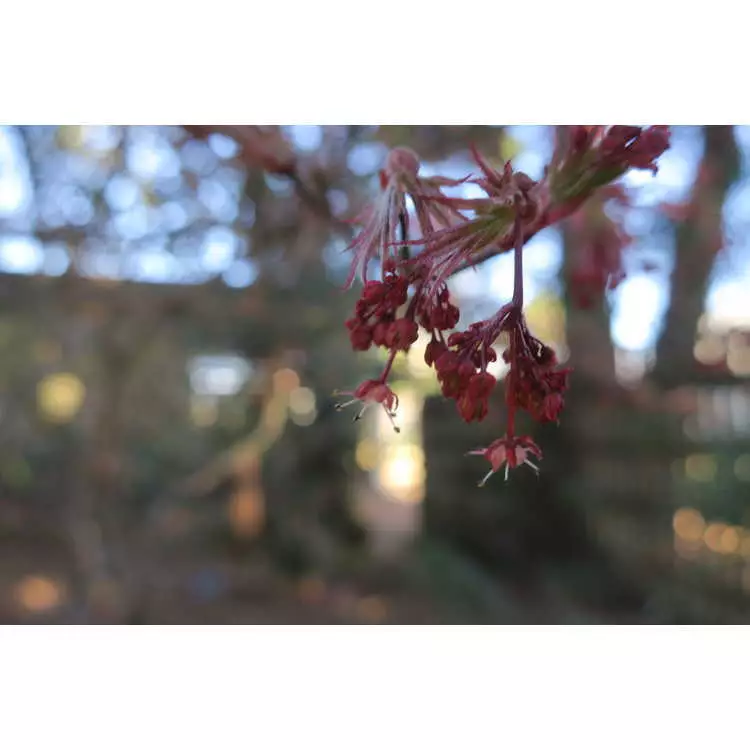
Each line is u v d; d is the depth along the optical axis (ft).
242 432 2.19
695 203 1.18
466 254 0.41
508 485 1.90
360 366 1.72
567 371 0.41
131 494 1.97
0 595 1.85
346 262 1.56
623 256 0.82
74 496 1.89
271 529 2.16
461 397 0.40
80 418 1.93
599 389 1.70
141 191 1.40
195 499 2.15
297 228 1.35
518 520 1.89
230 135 0.75
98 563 1.76
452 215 0.43
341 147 0.98
